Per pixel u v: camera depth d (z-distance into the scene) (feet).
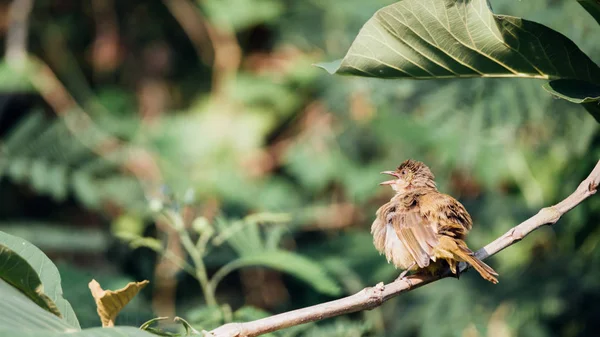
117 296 11.41
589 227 24.49
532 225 13.38
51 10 40.75
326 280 19.67
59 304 11.47
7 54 39.32
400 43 12.26
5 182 37.27
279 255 19.72
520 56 12.35
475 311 30.76
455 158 29.78
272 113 39.99
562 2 25.82
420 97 30.09
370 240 34.06
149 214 32.89
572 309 29.30
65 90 40.14
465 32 12.12
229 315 18.61
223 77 40.70
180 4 40.78
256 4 39.99
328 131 38.47
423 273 17.04
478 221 32.65
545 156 29.96
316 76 39.09
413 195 18.39
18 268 10.16
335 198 38.09
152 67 41.27
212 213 34.91
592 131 24.47
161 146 38.70
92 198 33.37
